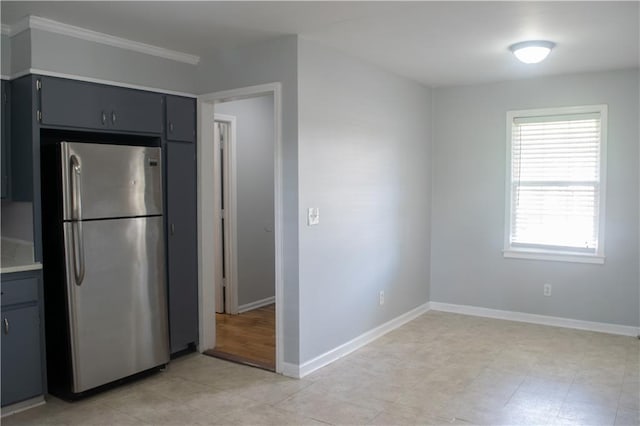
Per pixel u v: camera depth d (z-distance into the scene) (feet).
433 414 10.06
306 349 12.22
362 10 9.92
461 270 17.93
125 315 11.35
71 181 10.34
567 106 15.78
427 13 10.05
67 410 10.30
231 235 17.87
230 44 12.32
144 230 11.68
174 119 13.04
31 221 10.67
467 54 13.29
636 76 14.82
